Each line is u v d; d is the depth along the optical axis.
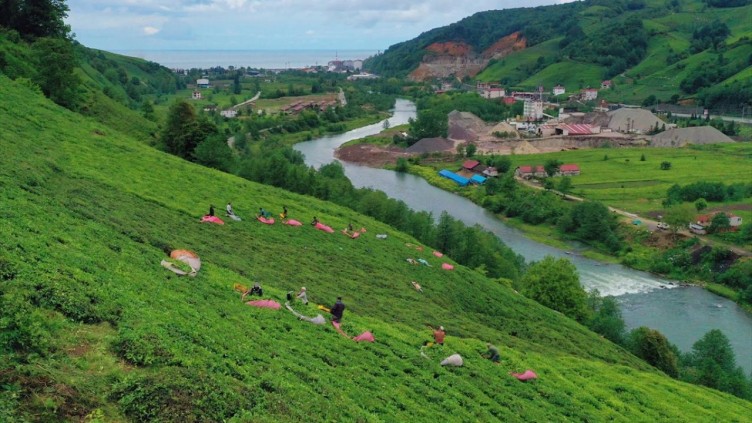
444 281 76.50
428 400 37.03
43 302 26.95
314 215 87.62
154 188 70.62
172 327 29.83
